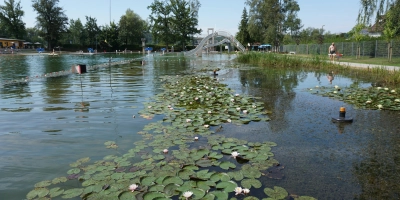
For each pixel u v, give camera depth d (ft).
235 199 6.47
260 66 51.01
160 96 19.40
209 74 35.81
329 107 16.21
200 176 7.57
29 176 7.66
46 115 14.16
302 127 12.27
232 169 8.09
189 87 23.56
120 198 6.51
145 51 174.09
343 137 10.91
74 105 16.53
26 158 8.86
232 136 11.13
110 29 182.39
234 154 8.79
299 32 134.51
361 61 51.34
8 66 52.80
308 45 98.58
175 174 7.70
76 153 9.26
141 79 29.78
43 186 7.11
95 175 7.65
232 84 26.27
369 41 64.75
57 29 171.94
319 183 7.31
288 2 122.21
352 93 20.49
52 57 99.09
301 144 10.19
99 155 9.09
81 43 190.39
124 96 19.49
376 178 7.59
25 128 11.97
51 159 8.79
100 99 18.39
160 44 199.52
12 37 183.93
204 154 9.11
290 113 14.80
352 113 14.71
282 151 9.53
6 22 176.96
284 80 29.58
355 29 65.77
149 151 9.39
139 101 17.76
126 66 50.78
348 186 7.16
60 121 13.07
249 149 9.59
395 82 26.63
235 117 13.76
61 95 19.80
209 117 13.80
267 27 126.93
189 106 16.34
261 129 12.03
